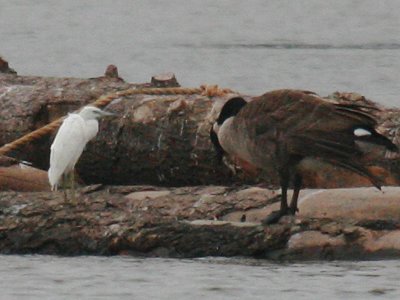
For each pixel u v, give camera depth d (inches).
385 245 617.6
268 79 1542.8
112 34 2240.4
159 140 757.3
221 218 652.1
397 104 1336.1
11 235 655.8
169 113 757.9
